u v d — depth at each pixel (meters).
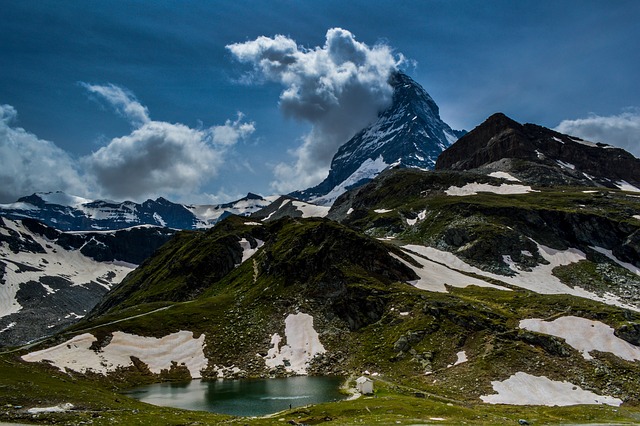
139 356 144.12
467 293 171.88
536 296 158.25
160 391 117.75
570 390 102.31
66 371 128.12
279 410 95.25
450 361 122.62
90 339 147.25
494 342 123.19
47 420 68.12
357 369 130.50
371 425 74.88
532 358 114.75
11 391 82.19
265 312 169.50
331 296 170.50
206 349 151.25
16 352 136.50
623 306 188.75
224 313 174.00
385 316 153.12
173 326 162.50
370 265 185.25
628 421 83.69
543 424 80.94
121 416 74.62
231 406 99.88
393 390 106.81
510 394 102.12
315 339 150.88
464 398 102.56
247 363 142.25
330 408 89.19
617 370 107.88
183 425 73.38
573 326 126.94
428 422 77.25
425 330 137.38
